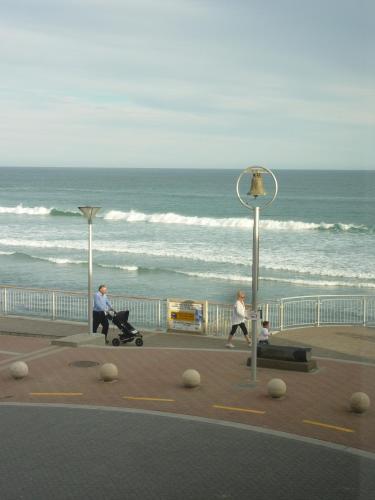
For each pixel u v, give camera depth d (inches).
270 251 1886.1
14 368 550.6
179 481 350.9
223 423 442.0
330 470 362.6
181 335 736.3
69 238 2241.6
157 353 644.7
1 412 470.0
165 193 5359.3
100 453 390.9
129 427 436.5
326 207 3636.8
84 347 671.1
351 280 1481.3
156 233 2359.7
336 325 792.3
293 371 573.3
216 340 709.3
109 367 541.0
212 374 565.9
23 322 799.7
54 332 743.1
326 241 2103.8
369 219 2994.6
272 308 1080.2
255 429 430.0
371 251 1879.9
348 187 5846.5
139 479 353.7
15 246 2047.2
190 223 2706.7
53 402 493.0
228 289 1378.0
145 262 1724.9
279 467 367.9
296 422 442.3
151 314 957.8
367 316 1042.1
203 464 373.4
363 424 437.1
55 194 5270.7
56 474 360.8
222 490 339.3
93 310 709.3
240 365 596.1
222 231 2402.8
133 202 4249.5
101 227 2593.5
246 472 361.7
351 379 546.9
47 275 1547.7
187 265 1678.2
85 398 501.7
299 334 730.8
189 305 739.4
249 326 734.5
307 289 1371.8
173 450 394.9
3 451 394.6
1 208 3422.7
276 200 4185.5
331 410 466.9
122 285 1427.2
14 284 1424.7
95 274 1563.7
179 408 475.2
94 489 341.4
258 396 502.0
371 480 343.6
